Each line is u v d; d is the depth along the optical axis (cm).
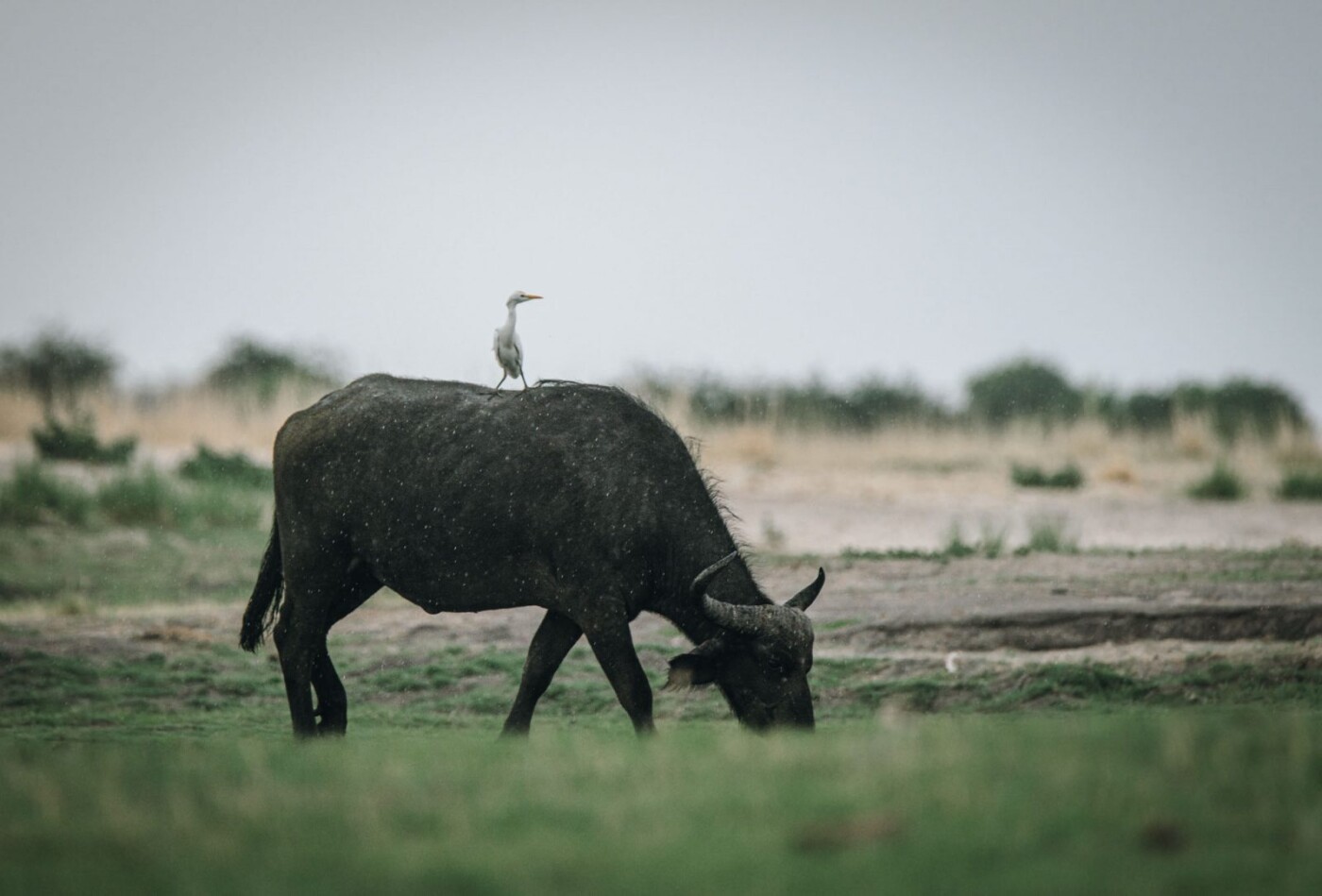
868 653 6322
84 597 7675
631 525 4506
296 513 4734
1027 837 2325
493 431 4575
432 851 2344
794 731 4159
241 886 2184
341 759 3153
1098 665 5984
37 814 2605
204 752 3519
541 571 4544
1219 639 6406
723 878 2198
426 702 5950
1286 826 2364
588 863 2264
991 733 3117
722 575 4559
